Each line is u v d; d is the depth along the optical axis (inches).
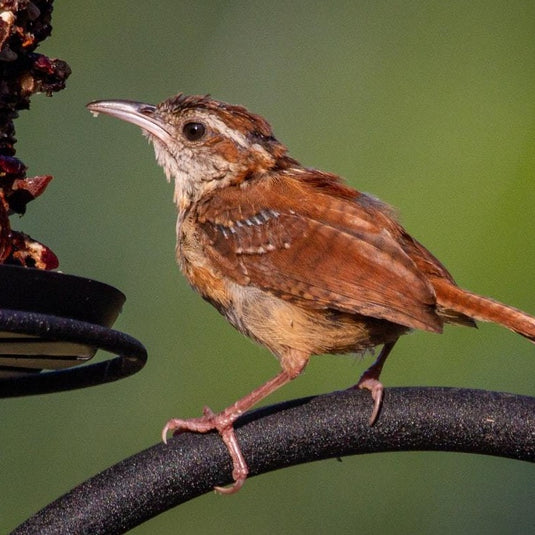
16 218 530.6
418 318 330.0
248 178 379.9
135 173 556.4
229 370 491.8
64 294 286.0
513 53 514.0
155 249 539.5
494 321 326.0
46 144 555.8
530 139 480.7
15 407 509.7
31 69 310.3
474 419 313.0
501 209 463.2
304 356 352.2
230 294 360.8
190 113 387.9
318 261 347.9
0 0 301.3
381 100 521.3
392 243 346.6
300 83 551.5
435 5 538.6
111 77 581.0
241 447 317.7
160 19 592.1
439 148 490.3
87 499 306.3
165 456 314.8
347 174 505.0
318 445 318.3
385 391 318.3
